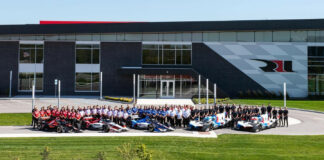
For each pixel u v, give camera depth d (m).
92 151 16.25
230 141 19.20
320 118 30.34
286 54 49.97
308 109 36.47
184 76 49.28
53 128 22.11
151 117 24.67
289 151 16.88
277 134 21.77
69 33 49.97
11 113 30.89
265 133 22.20
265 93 49.75
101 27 49.59
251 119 23.81
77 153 15.84
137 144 17.95
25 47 50.03
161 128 22.33
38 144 17.67
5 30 49.47
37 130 22.48
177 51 50.28
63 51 50.09
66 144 17.80
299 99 48.72
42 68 49.94
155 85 49.16
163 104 40.81
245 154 16.14
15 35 50.00
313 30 49.84
